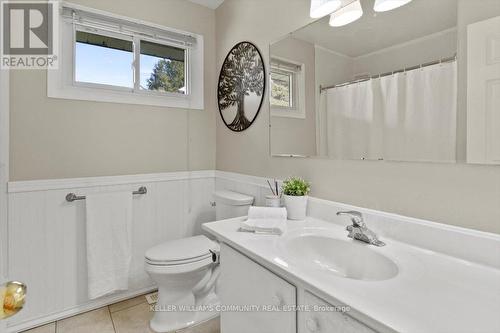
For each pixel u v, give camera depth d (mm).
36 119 1650
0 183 1547
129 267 1956
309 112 1449
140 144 2021
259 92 1825
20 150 1607
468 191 899
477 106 865
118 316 1772
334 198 1348
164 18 2102
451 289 703
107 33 1918
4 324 1576
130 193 1936
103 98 1871
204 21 2299
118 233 1883
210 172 2357
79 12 1766
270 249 992
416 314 595
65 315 1749
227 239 1120
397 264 866
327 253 1127
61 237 1739
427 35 986
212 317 1769
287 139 1595
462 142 900
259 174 1854
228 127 2170
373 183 1177
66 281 1758
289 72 1572
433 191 985
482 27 853
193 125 2262
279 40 1640
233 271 1120
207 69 2322
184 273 1577
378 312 601
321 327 732
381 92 1129
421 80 1002
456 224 929
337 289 700
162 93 2156
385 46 1113
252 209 1295
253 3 1868
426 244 975
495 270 805
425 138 993
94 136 1842
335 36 1313
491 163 838
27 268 1636
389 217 1086
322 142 1383
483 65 852
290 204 1369
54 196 1714
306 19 1474
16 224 1601
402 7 1062
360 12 1209
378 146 1142
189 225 2258
